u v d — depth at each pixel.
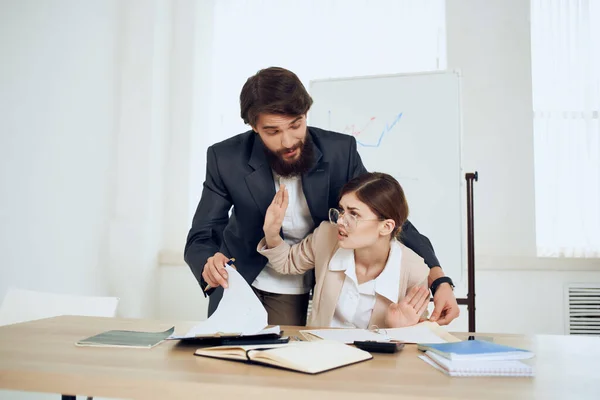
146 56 2.94
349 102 2.60
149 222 2.92
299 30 3.03
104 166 2.77
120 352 0.84
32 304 1.43
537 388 0.65
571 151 2.78
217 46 3.12
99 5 2.69
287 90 1.19
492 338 1.03
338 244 1.32
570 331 2.72
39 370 0.71
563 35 2.82
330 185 1.45
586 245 2.73
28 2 2.11
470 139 2.84
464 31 2.88
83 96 2.54
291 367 0.72
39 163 2.19
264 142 1.30
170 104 3.14
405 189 2.49
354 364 0.77
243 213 1.46
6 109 1.98
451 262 2.41
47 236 2.25
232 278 1.03
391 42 2.94
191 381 0.66
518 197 2.80
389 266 1.26
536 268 2.72
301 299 1.62
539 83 2.84
